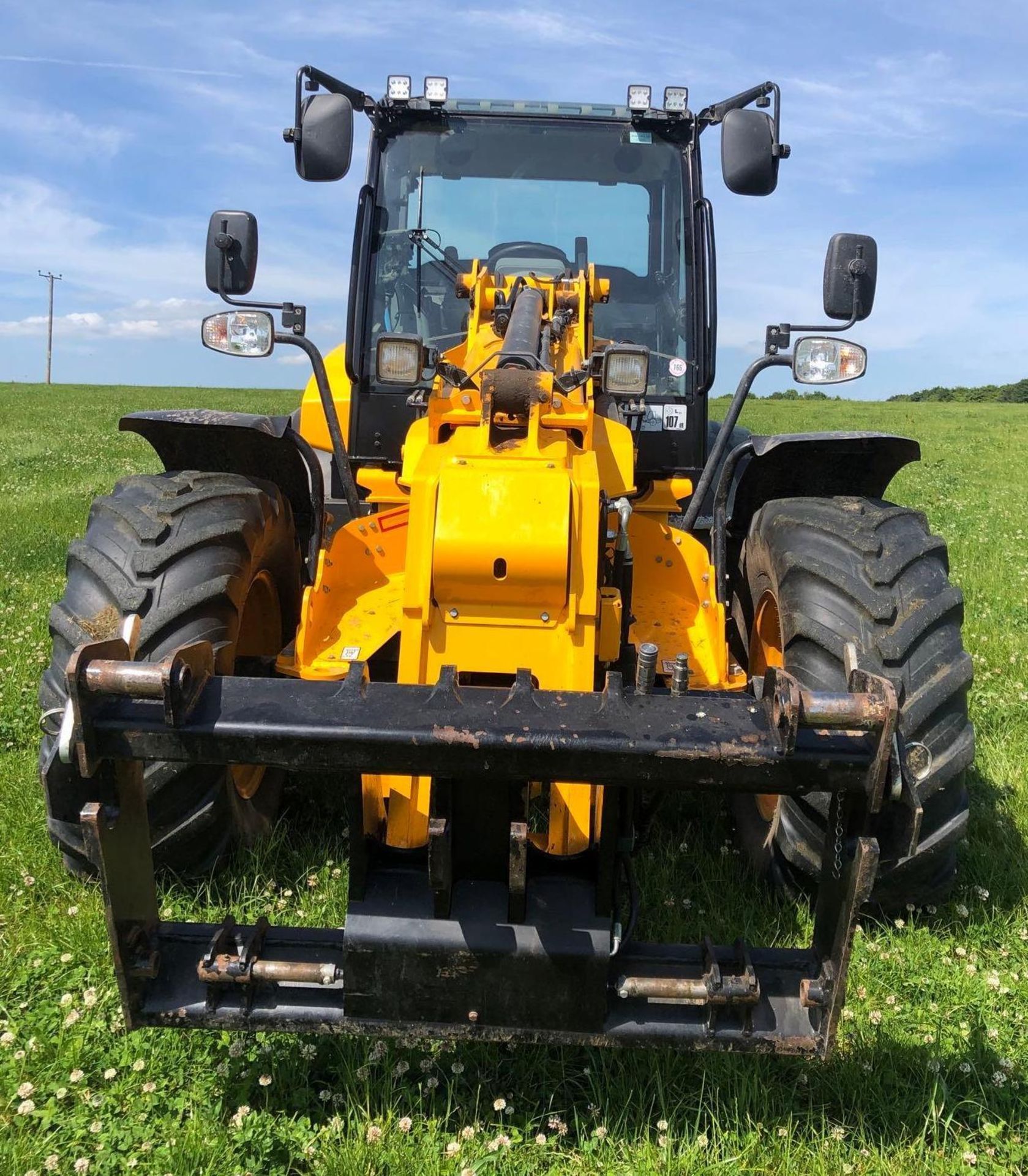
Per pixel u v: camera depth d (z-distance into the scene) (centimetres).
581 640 245
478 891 224
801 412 3616
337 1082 249
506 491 246
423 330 426
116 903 209
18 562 799
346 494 367
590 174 427
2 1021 267
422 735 196
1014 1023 276
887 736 189
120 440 1950
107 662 195
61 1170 223
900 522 324
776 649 374
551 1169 225
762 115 370
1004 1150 235
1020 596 747
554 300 369
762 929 312
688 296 412
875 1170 227
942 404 5628
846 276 338
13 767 406
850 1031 266
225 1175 222
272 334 351
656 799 286
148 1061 252
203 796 303
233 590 303
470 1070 250
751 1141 231
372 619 322
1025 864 356
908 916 324
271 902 318
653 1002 222
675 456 414
